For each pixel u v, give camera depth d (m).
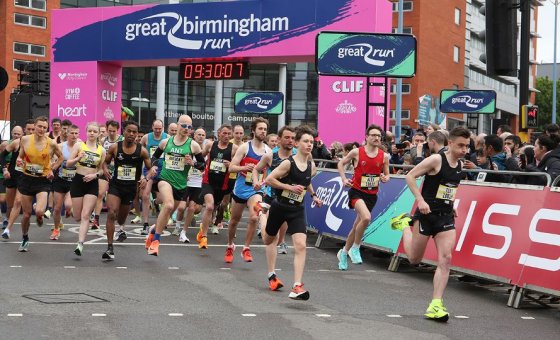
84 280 8.51
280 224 8.04
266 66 55.03
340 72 14.60
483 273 8.49
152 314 6.72
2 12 58.03
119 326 6.19
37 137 10.59
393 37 14.53
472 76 67.50
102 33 21.95
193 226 15.36
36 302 7.09
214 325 6.36
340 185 12.95
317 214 13.42
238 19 20.03
